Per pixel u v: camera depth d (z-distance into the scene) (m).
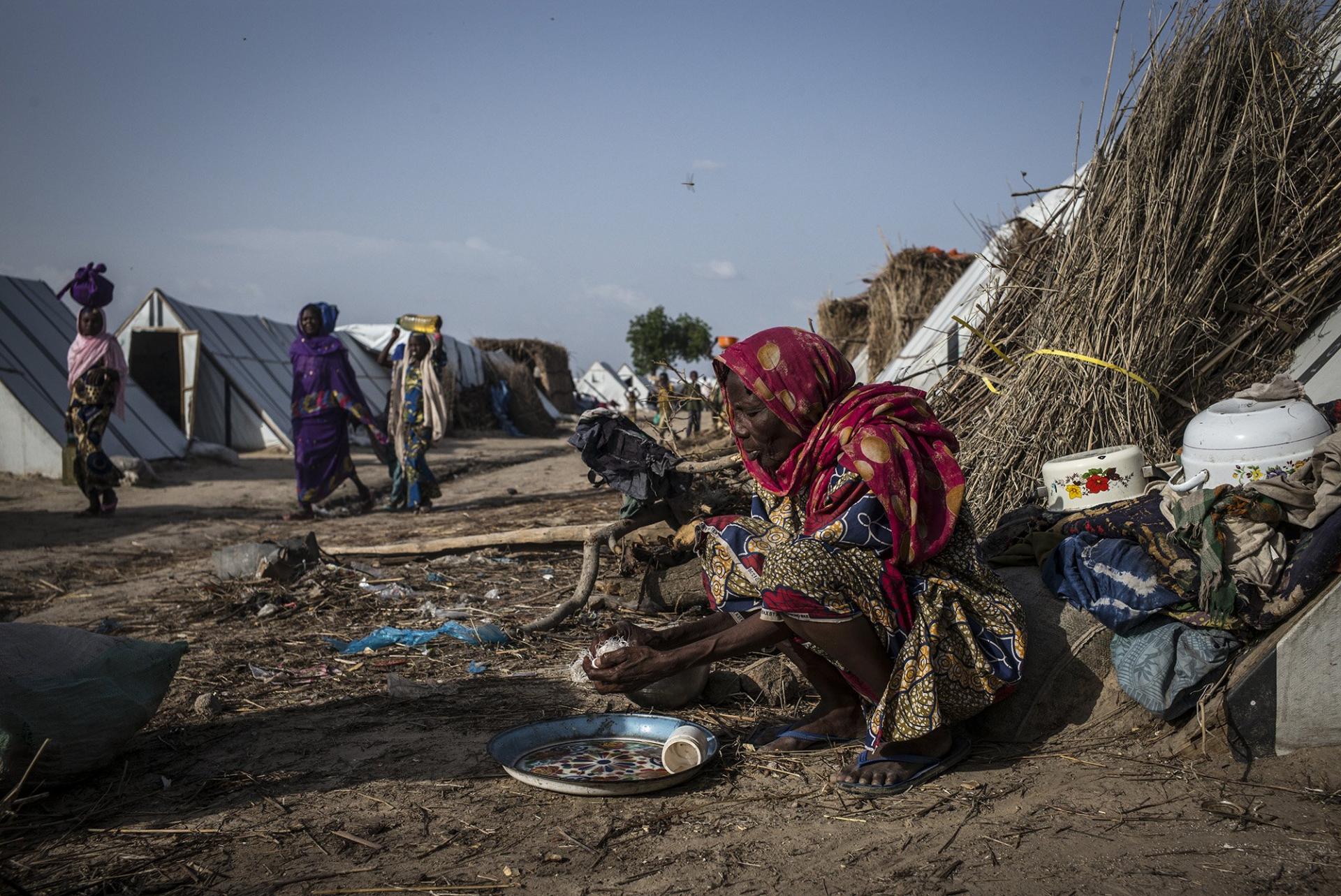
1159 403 4.54
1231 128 4.65
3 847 2.51
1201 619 2.90
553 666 4.23
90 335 10.56
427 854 2.44
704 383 6.18
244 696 3.87
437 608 5.26
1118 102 4.88
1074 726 3.09
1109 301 4.50
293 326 24.00
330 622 5.09
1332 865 2.20
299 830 2.59
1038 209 7.22
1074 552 3.19
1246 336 4.56
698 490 5.47
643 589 5.11
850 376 2.94
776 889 2.22
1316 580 2.78
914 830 2.50
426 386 10.57
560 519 8.98
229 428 19.33
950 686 2.81
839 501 2.80
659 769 2.99
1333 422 3.37
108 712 2.89
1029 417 4.56
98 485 10.47
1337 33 4.82
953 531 2.92
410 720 3.52
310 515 10.24
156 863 2.40
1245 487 2.95
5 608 6.00
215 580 6.34
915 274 13.98
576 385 44.59
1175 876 2.19
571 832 2.55
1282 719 2.77
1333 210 4.57
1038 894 2.15
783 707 3.60
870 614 2.74
